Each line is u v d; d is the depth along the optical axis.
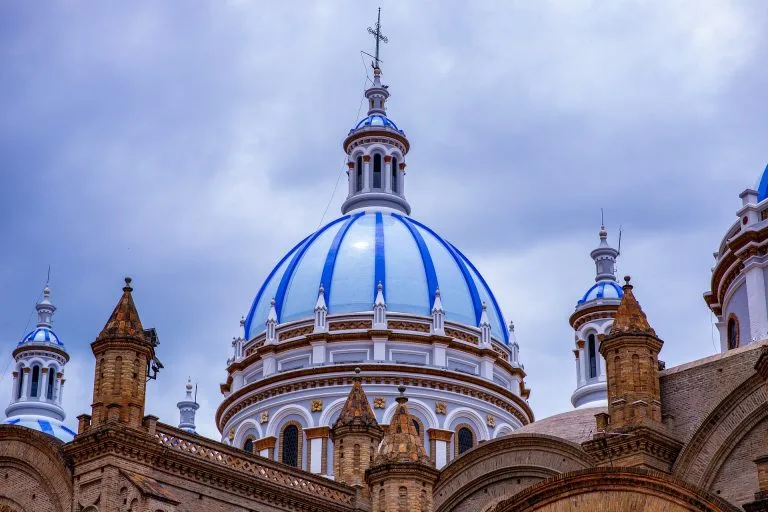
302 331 86.44
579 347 77.62
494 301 92.25
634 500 46.62
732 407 53.06
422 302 87.19
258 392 85.38
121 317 56.47
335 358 84.94
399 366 83.56
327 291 87.62
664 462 53.78
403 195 97.56
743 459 52.41
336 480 65.56
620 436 53.97
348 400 68.56
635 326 55.81
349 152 98.69
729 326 64.69
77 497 54.34
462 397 84.62
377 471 49.53
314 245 91.88
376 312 85.44
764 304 61.31
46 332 98.50
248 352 89.31
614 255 81.38
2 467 59.09
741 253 62.75
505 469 61.00
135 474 54.03
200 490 56.06
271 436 83.44
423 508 49.03
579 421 64.62
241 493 57.59
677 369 55.84
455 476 62.72
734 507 45.19
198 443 57.25
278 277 91.94
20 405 95.12
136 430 54.50
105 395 54.94
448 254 91.88
